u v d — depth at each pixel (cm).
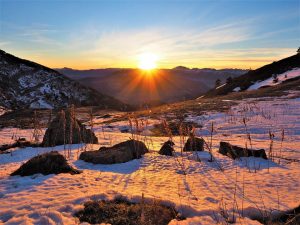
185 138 1930
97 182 887
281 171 1038
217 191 825
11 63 8319
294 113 2727
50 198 738
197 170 1060
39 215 649
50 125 1673
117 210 695
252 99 4075
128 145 1283
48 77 8400
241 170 1061
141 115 3453
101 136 2103
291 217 667
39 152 1437
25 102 6775
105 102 8188
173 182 909
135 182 903
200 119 2820
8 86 7119
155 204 713
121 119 3353
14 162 1255
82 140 1684
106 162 1142
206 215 669
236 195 792
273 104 3359
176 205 703
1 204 713
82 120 3750
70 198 734
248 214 679
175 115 3144
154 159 1216
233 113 2977
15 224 610
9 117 4219
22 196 763
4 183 881
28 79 7938
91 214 674
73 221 638
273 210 682
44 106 6819
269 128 2209
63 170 984
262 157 1253
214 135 2117
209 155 1297
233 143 1706
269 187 858
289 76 7031
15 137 2131
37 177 927
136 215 671
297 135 1934
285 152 1412
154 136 2270
